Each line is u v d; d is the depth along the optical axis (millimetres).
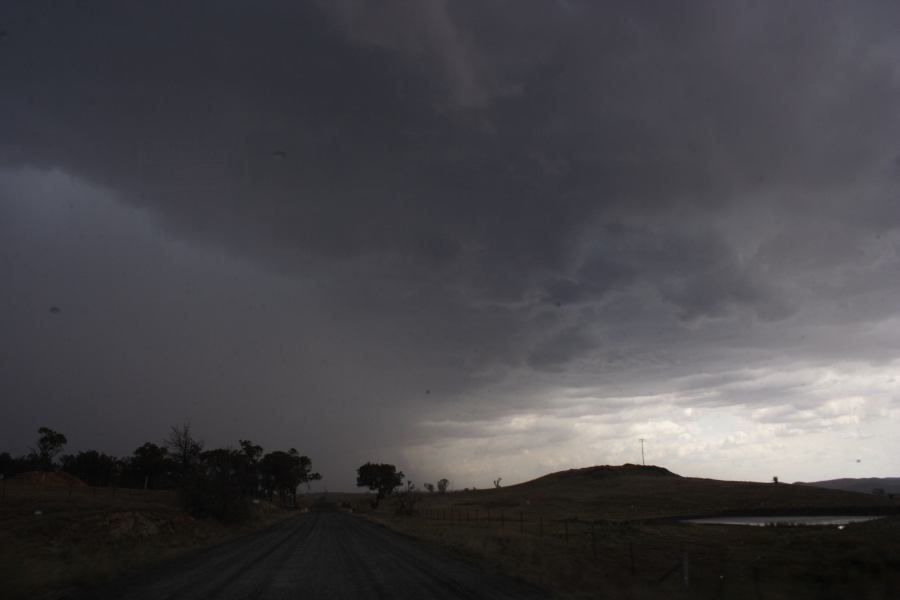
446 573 20109
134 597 14969
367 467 149875
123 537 33219
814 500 98375
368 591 16203
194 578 19047
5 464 105812
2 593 14664
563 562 21844
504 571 20250
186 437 64750
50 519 32531
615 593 15539
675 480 151000
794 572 18344
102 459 112625
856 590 15406
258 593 15953
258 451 124062
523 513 98375
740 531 45625
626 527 50812
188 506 51969
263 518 71500
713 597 14891
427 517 85438
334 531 49594
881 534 25234
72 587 16375
